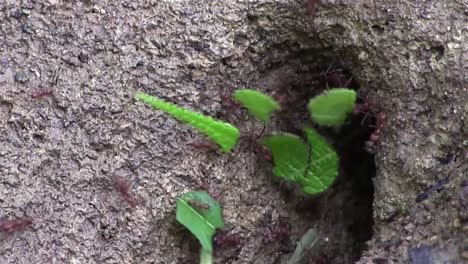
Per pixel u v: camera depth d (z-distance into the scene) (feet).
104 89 0.74
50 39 0.75
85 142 0.73
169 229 0.73
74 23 0.76
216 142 0.74
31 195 0.72
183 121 0.74
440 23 0.73
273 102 0.73
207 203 0.72
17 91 0.74
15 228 0.71
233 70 0.76
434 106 0.72
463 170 0.69
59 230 0.72
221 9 0.76
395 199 0.73
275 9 0.76
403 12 0.74
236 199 0.76
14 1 0.76
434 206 0.70
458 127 0.71
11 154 0.73
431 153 0.71
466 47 0.72
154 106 0.72
